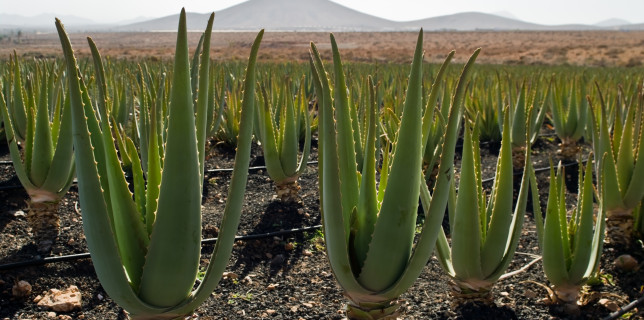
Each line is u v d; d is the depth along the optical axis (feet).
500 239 8.77
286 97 15.57
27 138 12.33
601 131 12.89
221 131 24.72
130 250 6.17
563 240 10.17
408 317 10.35
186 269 6.04
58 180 12.40
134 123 16.90
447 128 6.20
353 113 10.55
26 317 10.18
